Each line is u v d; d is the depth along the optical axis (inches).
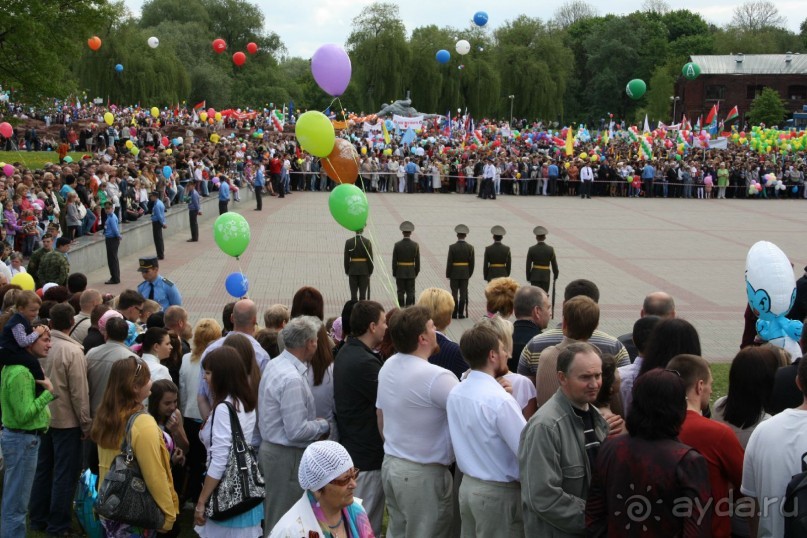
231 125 2509.8
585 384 190.1
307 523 167.5
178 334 328.8
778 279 340.8
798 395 213.0
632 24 4087.1
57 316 289.3
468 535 214.5
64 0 1461.6
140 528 227.9
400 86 2662.4
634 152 1930.4
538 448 188.9
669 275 867.4
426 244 1026.7
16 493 265.9
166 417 257.9
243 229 446.6
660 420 167.8
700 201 1624.0
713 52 4357.8
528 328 301.3
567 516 185.9
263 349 291.7
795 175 1702.8
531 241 1069.8
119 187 968.3
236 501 231.8
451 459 226.8
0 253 585.9
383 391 228.7
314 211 1334.9
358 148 1854.1
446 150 1797.5
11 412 263.3
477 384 209.5
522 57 3097.9
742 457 185.2
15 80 1427.2
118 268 767.1
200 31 3410.4
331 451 167.3
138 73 2691.9
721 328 653.9
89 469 257.3
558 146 2084.2
